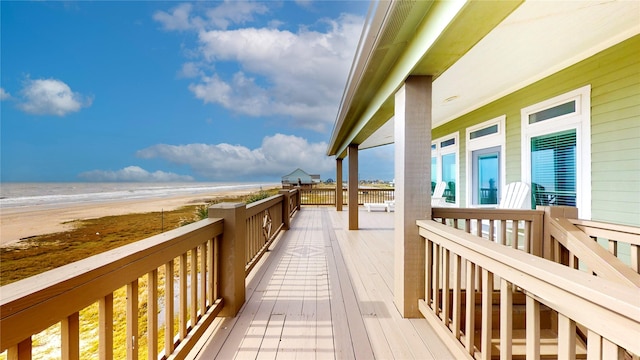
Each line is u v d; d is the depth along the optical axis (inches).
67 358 39.6
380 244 212.2
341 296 118.6
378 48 94.7
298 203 434.0
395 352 79.7
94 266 43.9
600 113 125.5
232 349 81.1
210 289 94.8
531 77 155.6
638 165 112.2
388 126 240.8
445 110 225.3
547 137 155.1
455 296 77.4
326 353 79.3
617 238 78.9
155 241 61.8
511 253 52.6
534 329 47.1
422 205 100.6
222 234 101.3
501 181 193.2
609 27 104.6
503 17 62.7
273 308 107.5
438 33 69.9
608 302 32.0
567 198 142.6
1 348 30.6
